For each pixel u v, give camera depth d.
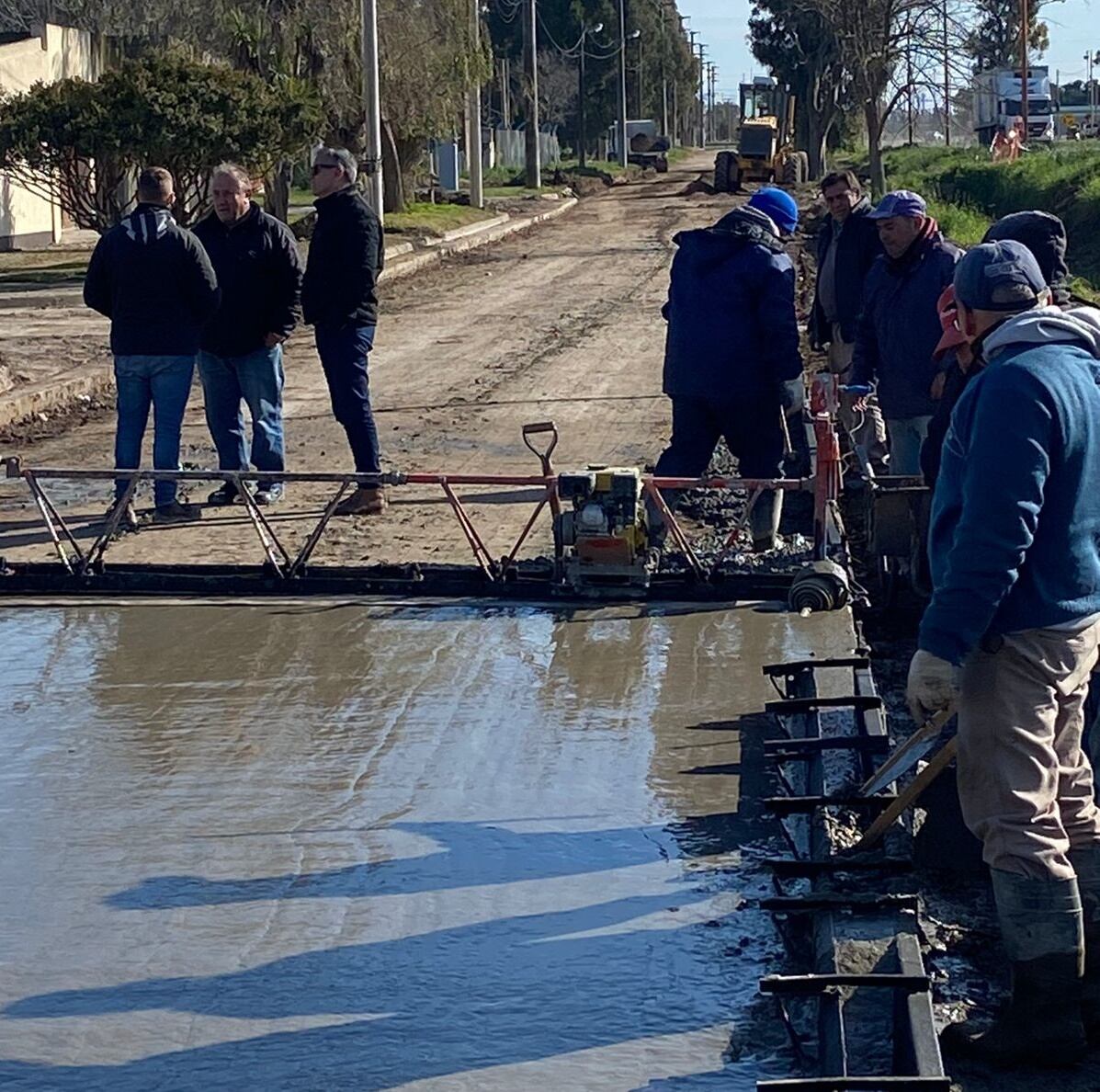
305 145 29.61
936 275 7.86
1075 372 3.90
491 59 40.47
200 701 6.57
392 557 8.86
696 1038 4.04
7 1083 3.85
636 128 102.25
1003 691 3.97
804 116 75.50
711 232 8.28
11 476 8.21
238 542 9.23
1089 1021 4.19
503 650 7.20
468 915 4.70
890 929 4.30
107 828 5.32
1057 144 51.31
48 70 37.00
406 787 5.65
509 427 13.50
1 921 4.68
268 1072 3.89
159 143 27.77
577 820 5.37
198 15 33.62
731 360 8.20
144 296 9.52
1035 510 3.79
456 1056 3.96
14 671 7.00
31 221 36.97
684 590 7.91
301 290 9.87
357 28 34.72
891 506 7.22
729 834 5.25
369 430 9.84
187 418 14.48
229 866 5.03
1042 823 3.99
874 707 5.84
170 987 4.30
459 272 30.98
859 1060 3.85
